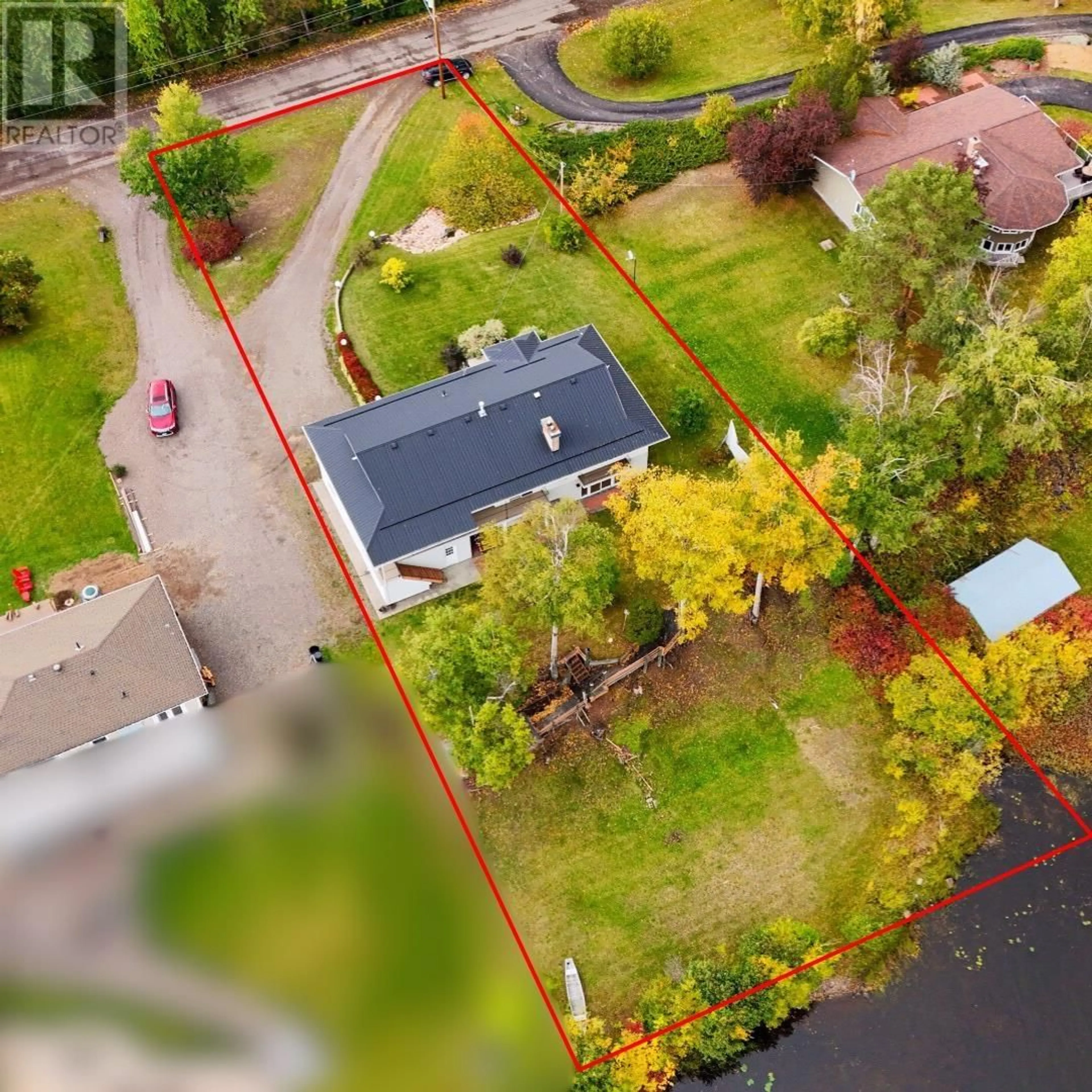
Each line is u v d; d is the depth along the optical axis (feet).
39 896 149.18
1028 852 172.86
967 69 285.43
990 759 179.52
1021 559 194.70
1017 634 184.34
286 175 277.85
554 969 162.20
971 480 208.13
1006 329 191.83
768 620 195.31
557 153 274.36
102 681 179.83
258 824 156.76
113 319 246.68
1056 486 207.41
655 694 187.32
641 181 264.93
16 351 240.32
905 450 187.83
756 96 286.46
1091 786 178.81
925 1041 157.38
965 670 177.06
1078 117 269.03
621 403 205.26
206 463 220.43
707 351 231.91
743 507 175.01
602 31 310.65
